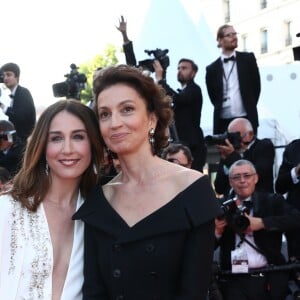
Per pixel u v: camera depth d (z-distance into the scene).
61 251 2.53
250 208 4.73
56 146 2.56
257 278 4.50
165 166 2.41
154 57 6.62
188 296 2.22
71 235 2.56
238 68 7.41
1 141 6.36
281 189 5.55
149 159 2.42
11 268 2.46
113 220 2.33
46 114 2.60
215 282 4.39
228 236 4.57
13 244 2.48
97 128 2.61
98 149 2.62
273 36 31.17
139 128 2.38
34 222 2.53
